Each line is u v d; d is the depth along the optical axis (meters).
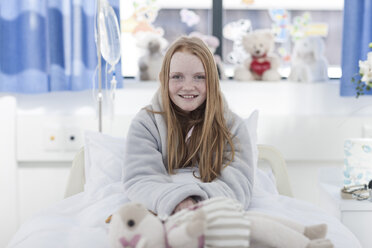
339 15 2.37
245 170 1.30
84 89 2.05
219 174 1.28
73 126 2.09
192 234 0.76
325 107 2.19
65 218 1.31
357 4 2.02
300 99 2.19
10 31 1.98
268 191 1.57
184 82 1.29
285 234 0.87
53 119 2.09
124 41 2.30
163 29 2.37
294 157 2.13
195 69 1.28
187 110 1.33
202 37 2.18
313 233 0.92
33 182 2.16
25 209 2.17
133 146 1.32
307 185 2.20
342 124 2.12
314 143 2.13
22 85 1.99
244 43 2.17
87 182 1.53
